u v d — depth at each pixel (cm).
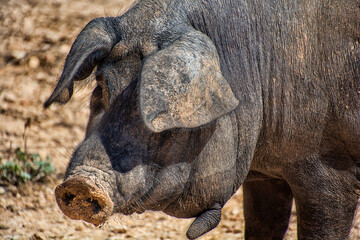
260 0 1431
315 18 1433
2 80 3478
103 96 1320
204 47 1284
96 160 1252
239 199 2638
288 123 1455
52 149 2959
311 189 1487
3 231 2247
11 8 4112
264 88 1442
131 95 1288
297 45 1430
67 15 4000
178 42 1275
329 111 1434
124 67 1311
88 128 1344
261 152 1514
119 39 1331
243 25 1415
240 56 1411
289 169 1507
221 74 1290
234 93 1398
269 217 1805
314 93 1433
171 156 1309
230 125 1379
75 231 2309
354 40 1420
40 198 2558
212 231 2333
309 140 1459
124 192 1262
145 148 1286
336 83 1426
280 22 1430
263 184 1772
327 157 1467
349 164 1466
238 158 1437
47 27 3897
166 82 1202
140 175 1277
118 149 1268
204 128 1327
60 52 3634
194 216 1412
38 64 3578
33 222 2352
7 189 2581
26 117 3216
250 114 1419
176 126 1189
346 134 1433
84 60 1276
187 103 1212
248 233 1842
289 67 1434
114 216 1303
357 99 1415
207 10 1390
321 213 1495
